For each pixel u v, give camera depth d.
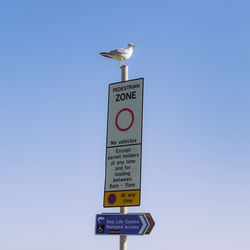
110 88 16.08
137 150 14.89
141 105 15.19
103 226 14.79
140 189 14.50
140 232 14.05
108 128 15.76
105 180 15.33
